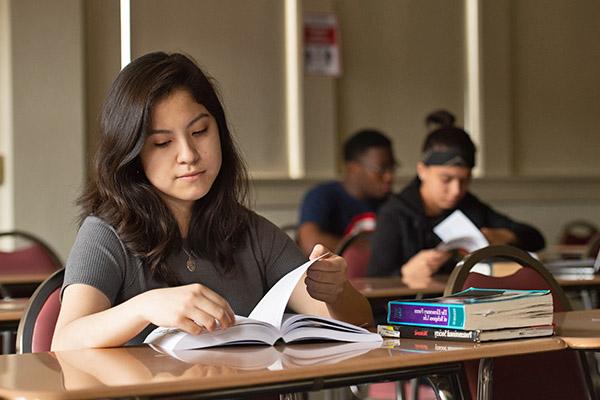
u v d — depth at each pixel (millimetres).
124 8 4016
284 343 2010
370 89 7914
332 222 6230
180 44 6230
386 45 7980
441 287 3758
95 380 1579
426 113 8125
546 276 2730
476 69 8320
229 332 1964
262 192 7336
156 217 2275
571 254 6508
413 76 8086
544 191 8539
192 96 2232
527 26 8586
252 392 1590
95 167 2291
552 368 2598
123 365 1739
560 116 8742
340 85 7789
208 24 6703
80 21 6363
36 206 6594
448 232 4031
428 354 1781
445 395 1890
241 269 2418
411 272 4199
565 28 8773
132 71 2229
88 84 6359
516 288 2666
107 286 2219
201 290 1920
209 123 2246
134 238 2256
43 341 2375
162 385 1513
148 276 2279
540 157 8648
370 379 1729
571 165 8805
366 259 4812
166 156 2219
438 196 4543
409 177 7984
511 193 8383
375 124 7930
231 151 2391
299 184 7473
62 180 6594
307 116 7590
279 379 1603
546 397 2576
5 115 6566
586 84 8875
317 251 2252
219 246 2371
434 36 8172
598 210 8836
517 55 8531
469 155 4547
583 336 2002
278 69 7465
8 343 3488
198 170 2223
